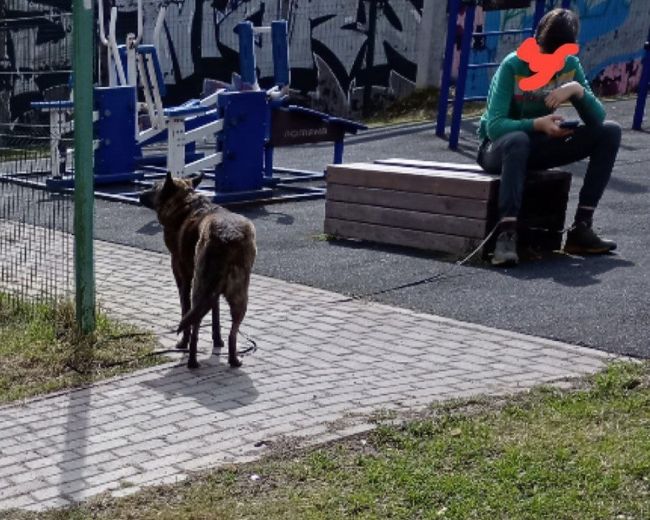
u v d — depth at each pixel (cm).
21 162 1127
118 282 827
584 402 525
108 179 1335
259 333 673
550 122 821
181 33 2127
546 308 715
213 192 1203
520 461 449
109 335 667
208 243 587
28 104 1470
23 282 797
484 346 638
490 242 861
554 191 891
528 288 769
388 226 918
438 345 643
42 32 910
